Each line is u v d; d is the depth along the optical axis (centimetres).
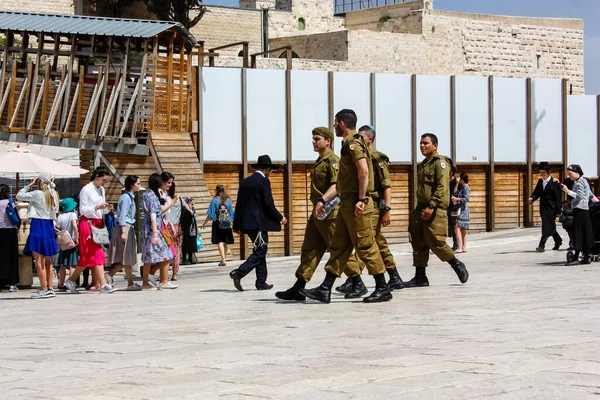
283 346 1008
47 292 1975
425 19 7406
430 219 1700
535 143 3888
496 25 7762
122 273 2712
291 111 3384
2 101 3316
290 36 7350
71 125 3275
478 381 736
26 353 1074
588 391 683
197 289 2025
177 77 3281
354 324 1194
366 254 1468
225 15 7325
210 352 988
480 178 3788
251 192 1872
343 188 1457
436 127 3669
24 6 5919
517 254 2731
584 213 2262
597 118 4019
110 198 3148
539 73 8019
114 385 806
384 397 689
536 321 1140
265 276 1903
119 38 3234
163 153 3162
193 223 2814
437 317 1229
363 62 7019
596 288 1612
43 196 1967
